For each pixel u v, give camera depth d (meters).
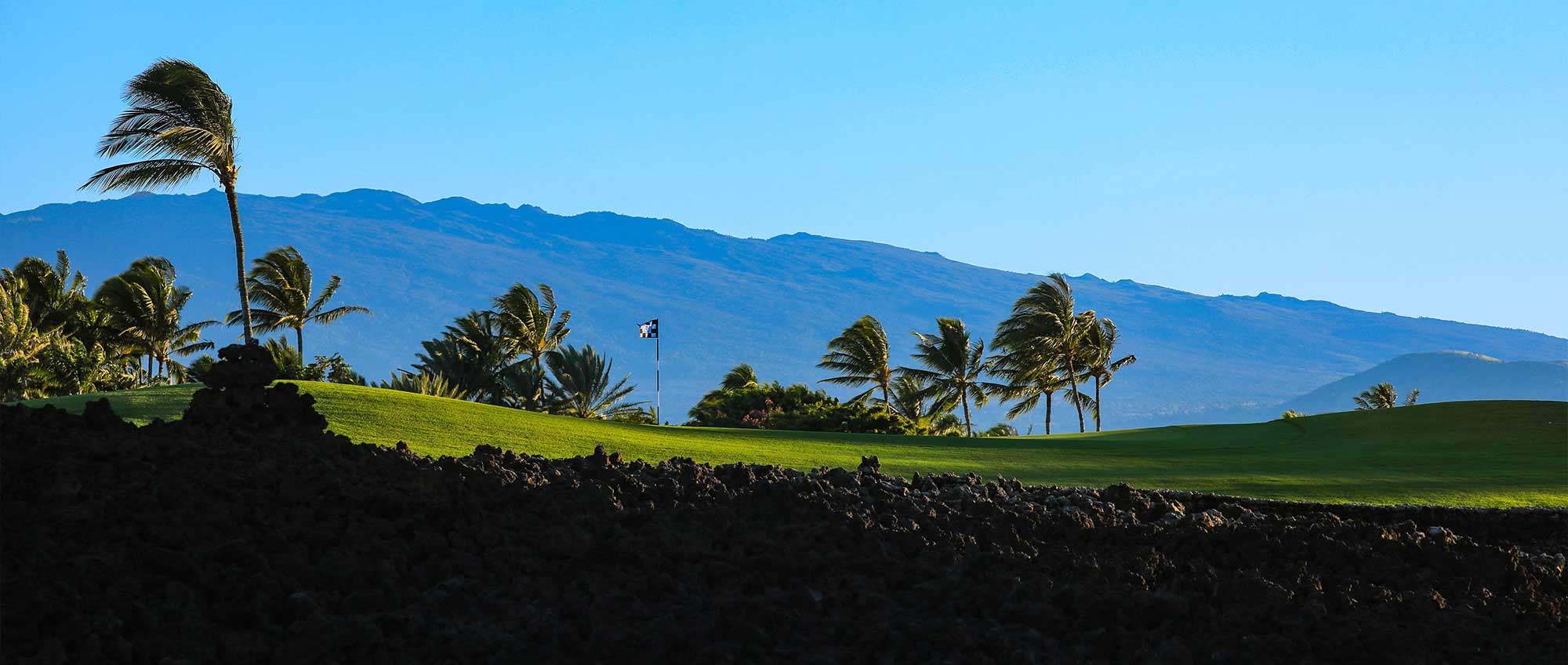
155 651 4.05
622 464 8.17
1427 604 5.89
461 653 4.32
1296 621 5.40
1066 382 66.75
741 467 8.01
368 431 19.22
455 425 20.72
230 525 5.14
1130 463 20.02
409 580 5.02
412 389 44.00
